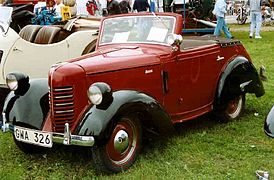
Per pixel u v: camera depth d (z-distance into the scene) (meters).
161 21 5.04
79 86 4.16
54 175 4.25
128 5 13.94
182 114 5.10
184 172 4.23
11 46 5.98
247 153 4.71
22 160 4.68
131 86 4.47
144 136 4.79
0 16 6.20
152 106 4.30
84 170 4.36
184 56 5.00
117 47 5.08
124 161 4.30
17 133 4.38
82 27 7.33
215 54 5.46
